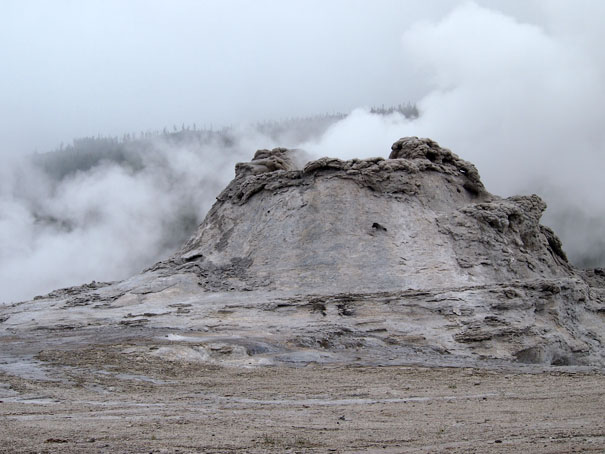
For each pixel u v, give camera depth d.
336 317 61.16
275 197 85.81
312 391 34.09
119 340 52.22
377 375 40.59
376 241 76.88
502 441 19.00
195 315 65.00
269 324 60.22
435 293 61.72
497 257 75.25
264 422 23.59
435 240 76.88
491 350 53.78
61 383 35.06
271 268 76.62
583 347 59.31
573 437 19.23
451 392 33.41
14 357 44.72
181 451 18.03
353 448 18.58
